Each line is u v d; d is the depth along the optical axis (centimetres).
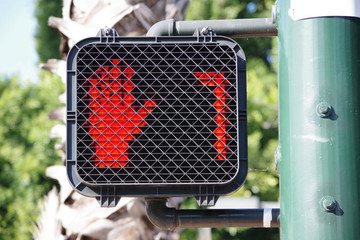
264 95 1371
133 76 275
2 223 1656
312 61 264
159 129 271
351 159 258
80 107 272
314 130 260
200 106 271
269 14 1516
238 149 268
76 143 270
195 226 290
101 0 434
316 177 258
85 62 277
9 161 1705
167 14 444
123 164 270
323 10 265
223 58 276
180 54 277
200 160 268
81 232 433
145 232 440
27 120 1755
